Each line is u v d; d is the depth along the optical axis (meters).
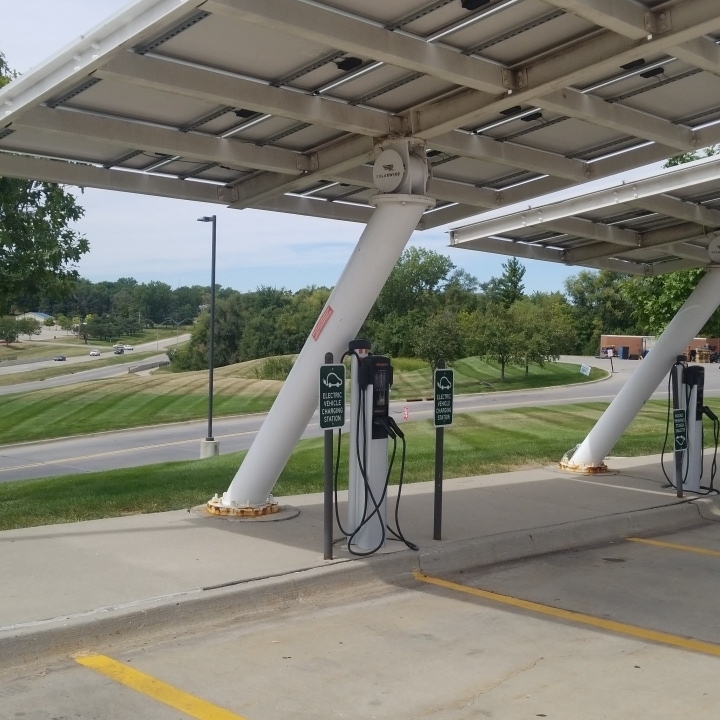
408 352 69.75
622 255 12.20
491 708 4.30
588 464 11.77
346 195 9.55
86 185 8.02
